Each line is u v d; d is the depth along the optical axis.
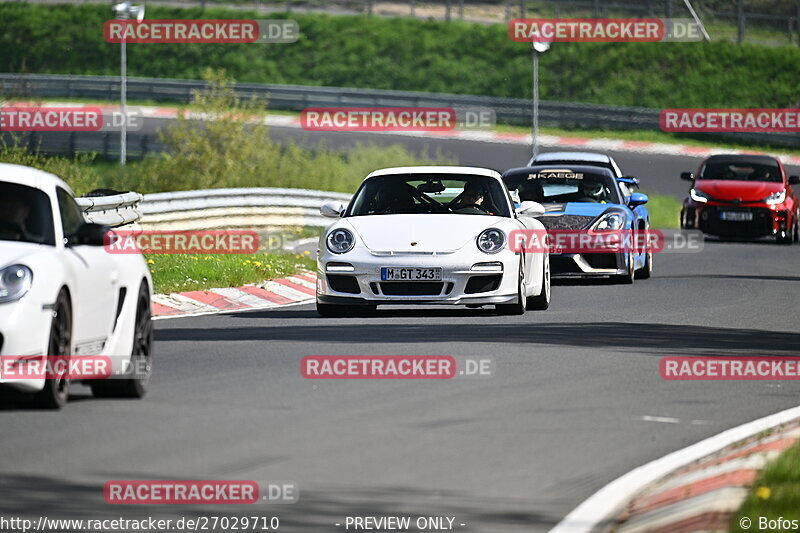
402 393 33.53
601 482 24.19
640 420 30.39
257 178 120.69
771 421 30.34
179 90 191.88
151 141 151.38
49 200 32.38
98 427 28.64
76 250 31.84
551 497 23.03
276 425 29.14
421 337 43.91
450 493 23.20
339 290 49.09
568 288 63.75
